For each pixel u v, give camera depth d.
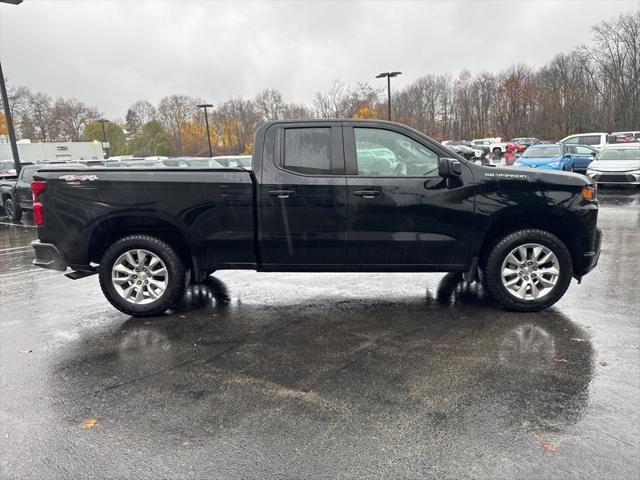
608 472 2.48
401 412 3.11
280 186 4.79
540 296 4.88
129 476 2.56
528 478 2.45
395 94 60.38
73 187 4.91
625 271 6.52
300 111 57.59
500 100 60.12
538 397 3.24
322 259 4.94
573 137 26.67
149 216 4.89
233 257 4.99
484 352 4.00
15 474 2.60
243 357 4.05
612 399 3.20
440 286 6.09
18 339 4.60
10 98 62.53
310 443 2.80
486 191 4.71
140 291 5.10
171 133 69.06
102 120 49.47
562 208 4.71
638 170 15.74
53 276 7.32
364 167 4.80
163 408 3.25
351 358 3.97
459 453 2.67
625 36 54.22
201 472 2.57
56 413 3.23
